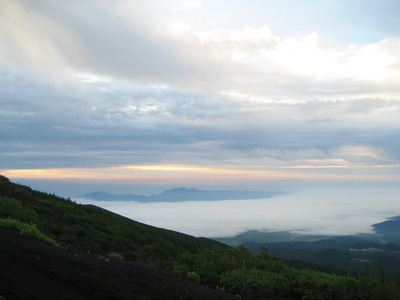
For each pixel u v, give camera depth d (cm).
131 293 815
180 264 1306
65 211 2153
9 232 1122
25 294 688
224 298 947
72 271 868
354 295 1020
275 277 1176
